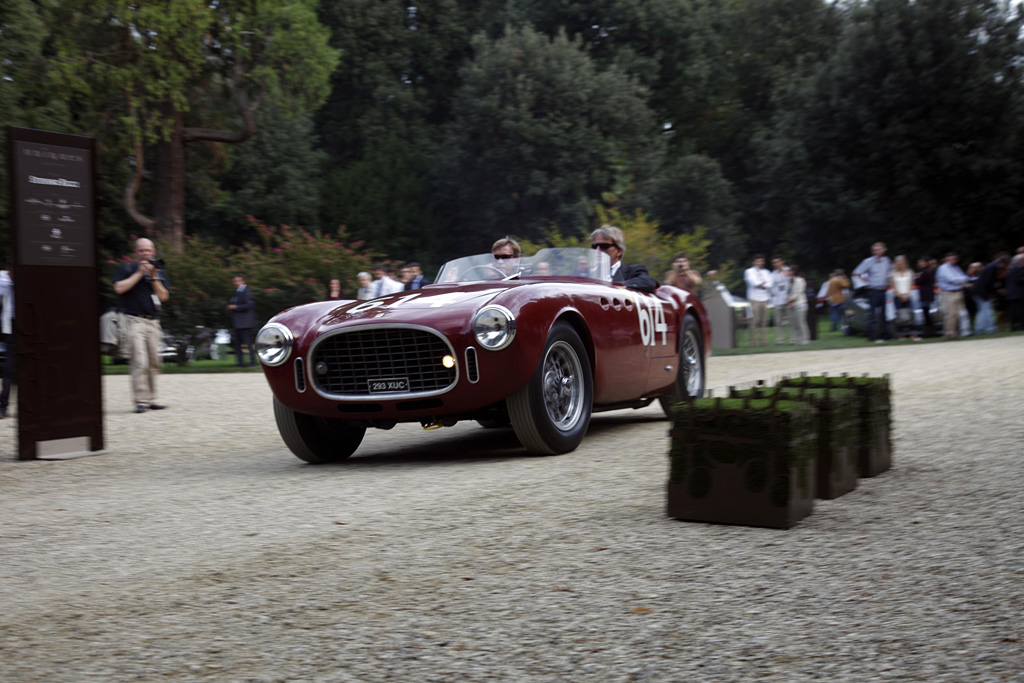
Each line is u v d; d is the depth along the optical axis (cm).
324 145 4391
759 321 1983
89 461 646
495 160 3650
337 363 563
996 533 338
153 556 351
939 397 787
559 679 223
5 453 698
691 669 226
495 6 4447
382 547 351
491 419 590
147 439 765
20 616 283
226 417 928
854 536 343
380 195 3912
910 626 249
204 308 2073
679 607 271
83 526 412
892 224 3189
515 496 441
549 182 3566
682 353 753
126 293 980
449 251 4044
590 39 4169
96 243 700
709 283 1970
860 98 3238
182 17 2650
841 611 263
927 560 308
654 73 4097
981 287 1933
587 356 597
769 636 246
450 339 535
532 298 555
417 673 228
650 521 378
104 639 259
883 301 1889
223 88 3250
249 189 3731
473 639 250
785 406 366
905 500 401
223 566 332
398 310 557
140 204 3594
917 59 3083
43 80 2858
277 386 575
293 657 241
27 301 657
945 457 502
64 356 677
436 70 4450
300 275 2108
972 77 3034
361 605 282
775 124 3759
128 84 2767
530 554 333
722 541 342
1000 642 236
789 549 328
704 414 371
